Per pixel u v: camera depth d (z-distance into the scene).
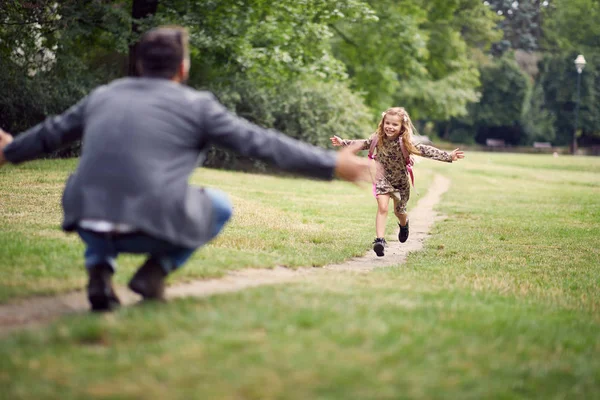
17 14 17.64
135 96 3.52
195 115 3.54
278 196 14.63
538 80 77.06
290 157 3.49
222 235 8.07
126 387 2.69
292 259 6.70
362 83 31.03
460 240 9.77
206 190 3.85
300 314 3.68
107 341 3.23
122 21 18.00
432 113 36.59
